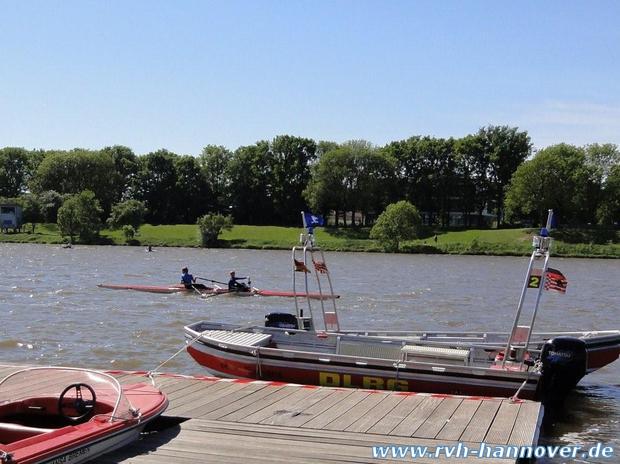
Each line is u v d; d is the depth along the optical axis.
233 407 11.52
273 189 120.19
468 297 38.22
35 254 74.69
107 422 9.12
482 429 10.42
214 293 35.41
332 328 17.53
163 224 122.69
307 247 17.52
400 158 116.56
